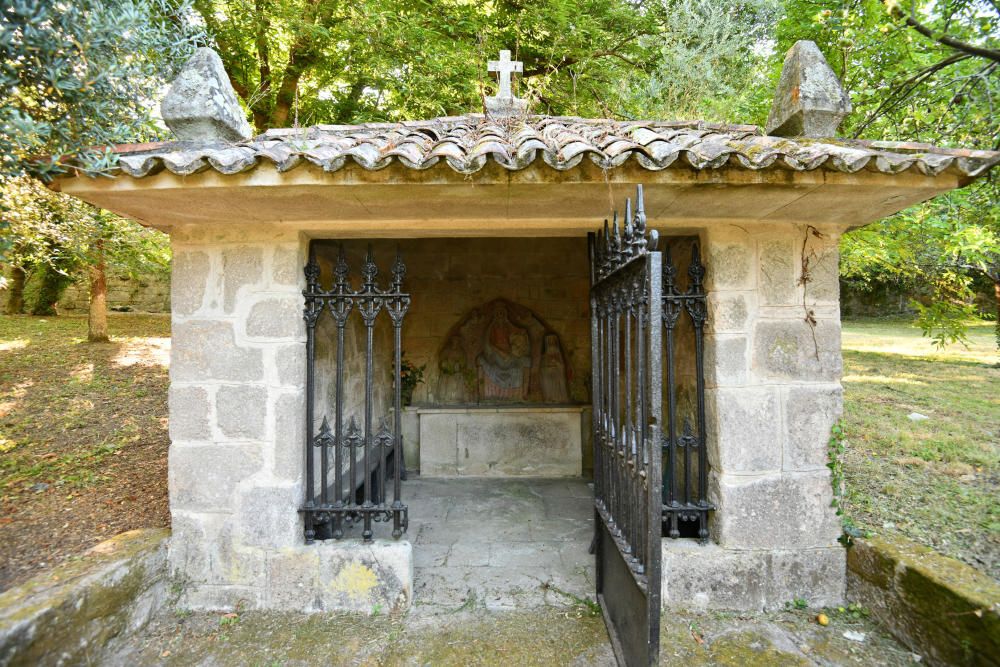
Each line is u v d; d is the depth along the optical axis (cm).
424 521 390
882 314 1416
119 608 233
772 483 267
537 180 200
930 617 219
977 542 248
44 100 215
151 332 916
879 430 418
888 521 276
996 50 308
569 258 532
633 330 379
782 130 276
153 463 406
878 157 195
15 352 706
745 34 593
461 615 266
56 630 200
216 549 267
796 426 269
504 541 354
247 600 267
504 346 528
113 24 211
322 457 278
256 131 767
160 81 262
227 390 266
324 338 362
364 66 679
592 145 216
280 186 204
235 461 266
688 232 277
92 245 528
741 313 267
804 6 428
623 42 769
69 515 306
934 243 369
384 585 268
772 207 240
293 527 266
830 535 270
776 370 268
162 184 203
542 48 729
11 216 330
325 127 319
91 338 795
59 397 559
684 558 266
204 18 621
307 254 283
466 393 528
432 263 532
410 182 200
